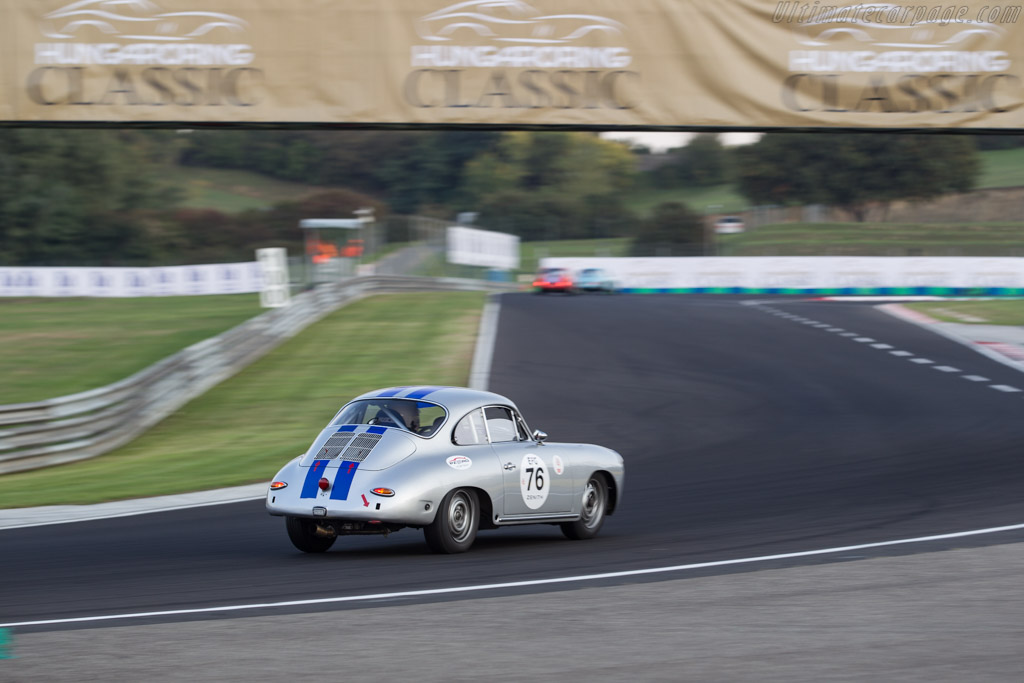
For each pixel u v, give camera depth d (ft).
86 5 160.86
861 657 68.03
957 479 166.09
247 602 86.17
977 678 63.57
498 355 331.36
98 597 89.92
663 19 166.91
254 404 260.62
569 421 233.96
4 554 114.73
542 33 165.48
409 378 289.53
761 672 64.54
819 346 360.89
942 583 91.71
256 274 640.17
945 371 307.37
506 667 65.67
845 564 100.94
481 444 115.55
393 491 105.60
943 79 170.30
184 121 162.09
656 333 394.32
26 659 67.92
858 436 214.48
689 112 167.63
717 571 98.68
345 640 72.28
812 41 169.17
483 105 164.96
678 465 185.78
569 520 122.62
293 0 162.81
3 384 290.76
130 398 226.38
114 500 156.46
